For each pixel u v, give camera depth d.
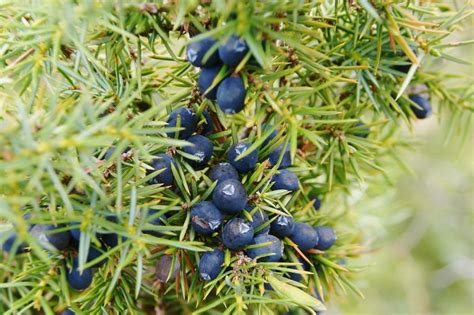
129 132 0.24
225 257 0.26
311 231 0.28
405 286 0.51
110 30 0.27
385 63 0.29
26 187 0.24
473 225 0.53
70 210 0.24
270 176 0.26
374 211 0.37
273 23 0.25
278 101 0.26
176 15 0.26
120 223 0.25
